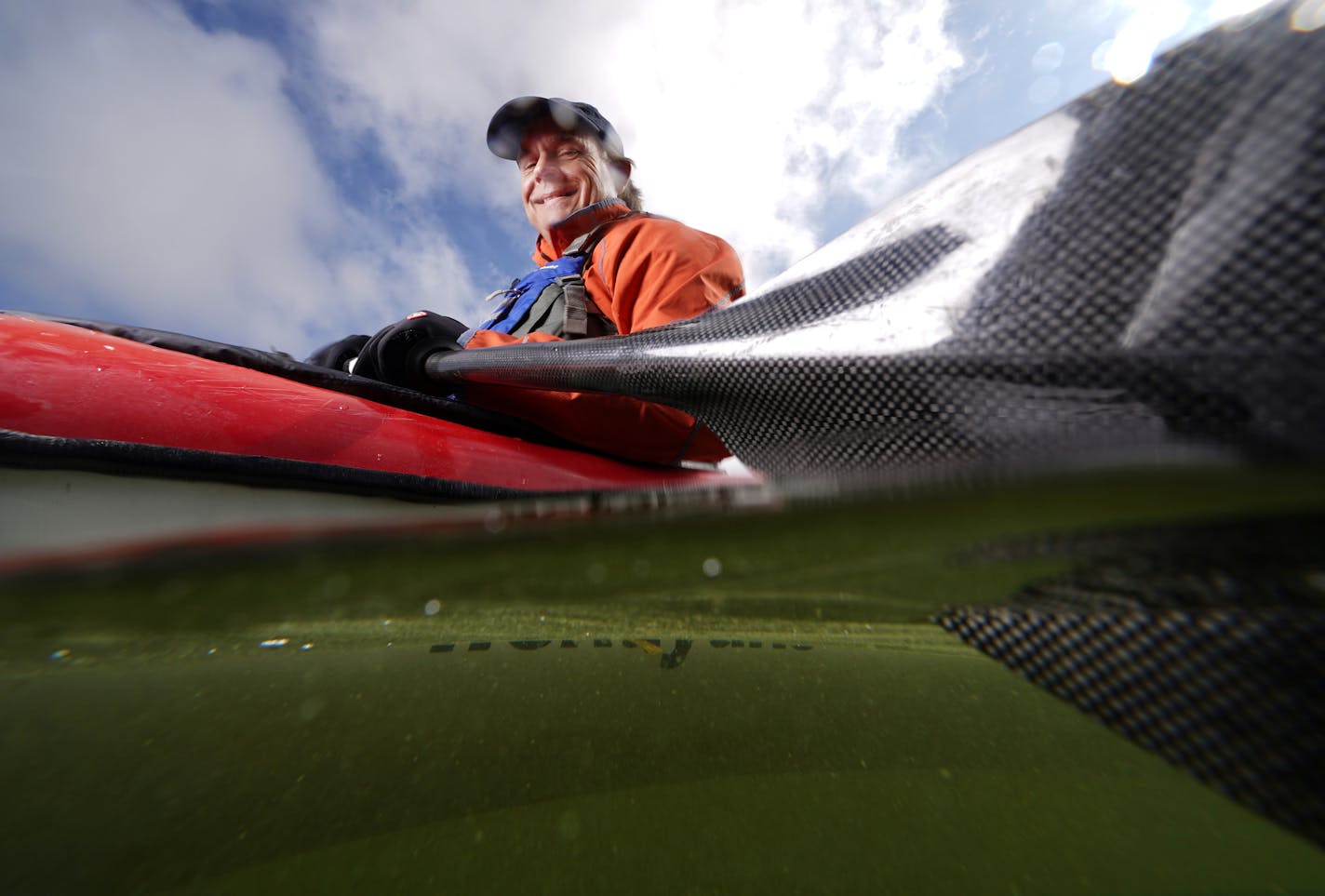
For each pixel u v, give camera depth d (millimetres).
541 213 1911
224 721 1120
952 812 933
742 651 1753
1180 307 403
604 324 1419
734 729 1204
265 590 361
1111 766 1180
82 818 788
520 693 1323
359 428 818
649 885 703
